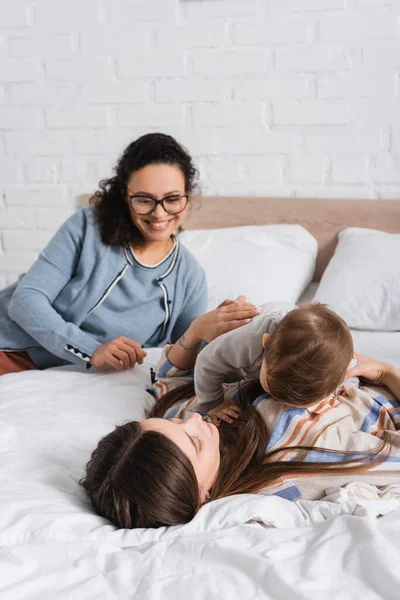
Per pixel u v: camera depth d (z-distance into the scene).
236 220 2.54
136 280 1.78
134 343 1.66
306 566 0.85
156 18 2.48
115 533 0.95
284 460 1.14
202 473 1.06
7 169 2.74
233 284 2.18
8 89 2.66
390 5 2.29
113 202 1.75
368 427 1.22
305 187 2.50
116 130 2.62
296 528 0.96
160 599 0.82
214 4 2.43
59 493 1.06
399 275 2.03
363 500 1.04
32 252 2.81
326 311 1.17
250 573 0.85
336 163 2.46
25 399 1.48
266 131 2.49
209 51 2.47
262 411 1.21
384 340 1.89
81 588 0.83
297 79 2.42
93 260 1.75
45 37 2.58
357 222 2.43
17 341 1.79
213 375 1.31
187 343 1.50
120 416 1.44
